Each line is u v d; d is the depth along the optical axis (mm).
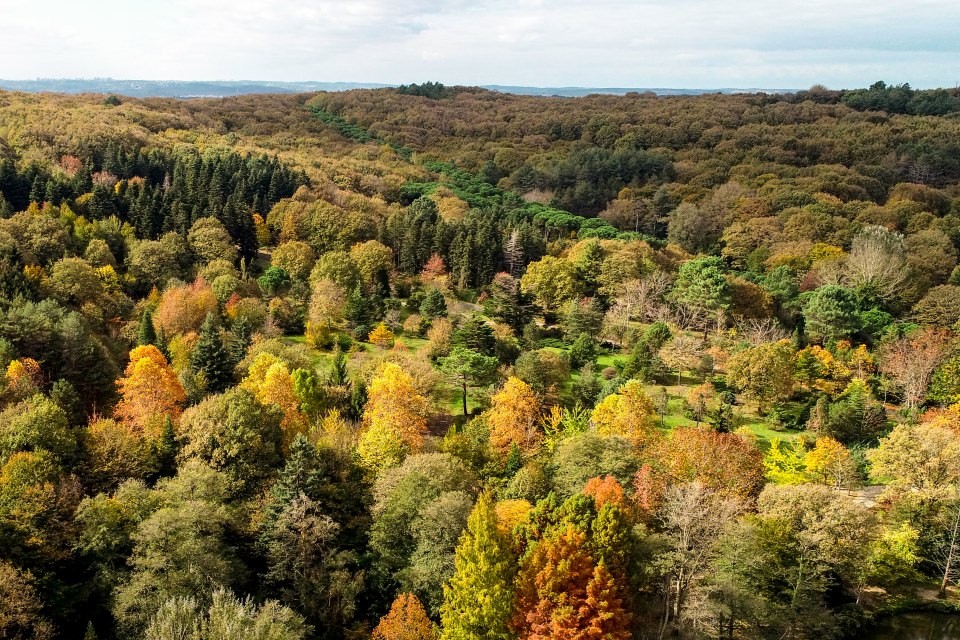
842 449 74000
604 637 45625
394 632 48125
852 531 55250
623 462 64938
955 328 120438
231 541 58219
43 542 50312
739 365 94062
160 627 42312
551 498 54406
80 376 83000
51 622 46875
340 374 94812
